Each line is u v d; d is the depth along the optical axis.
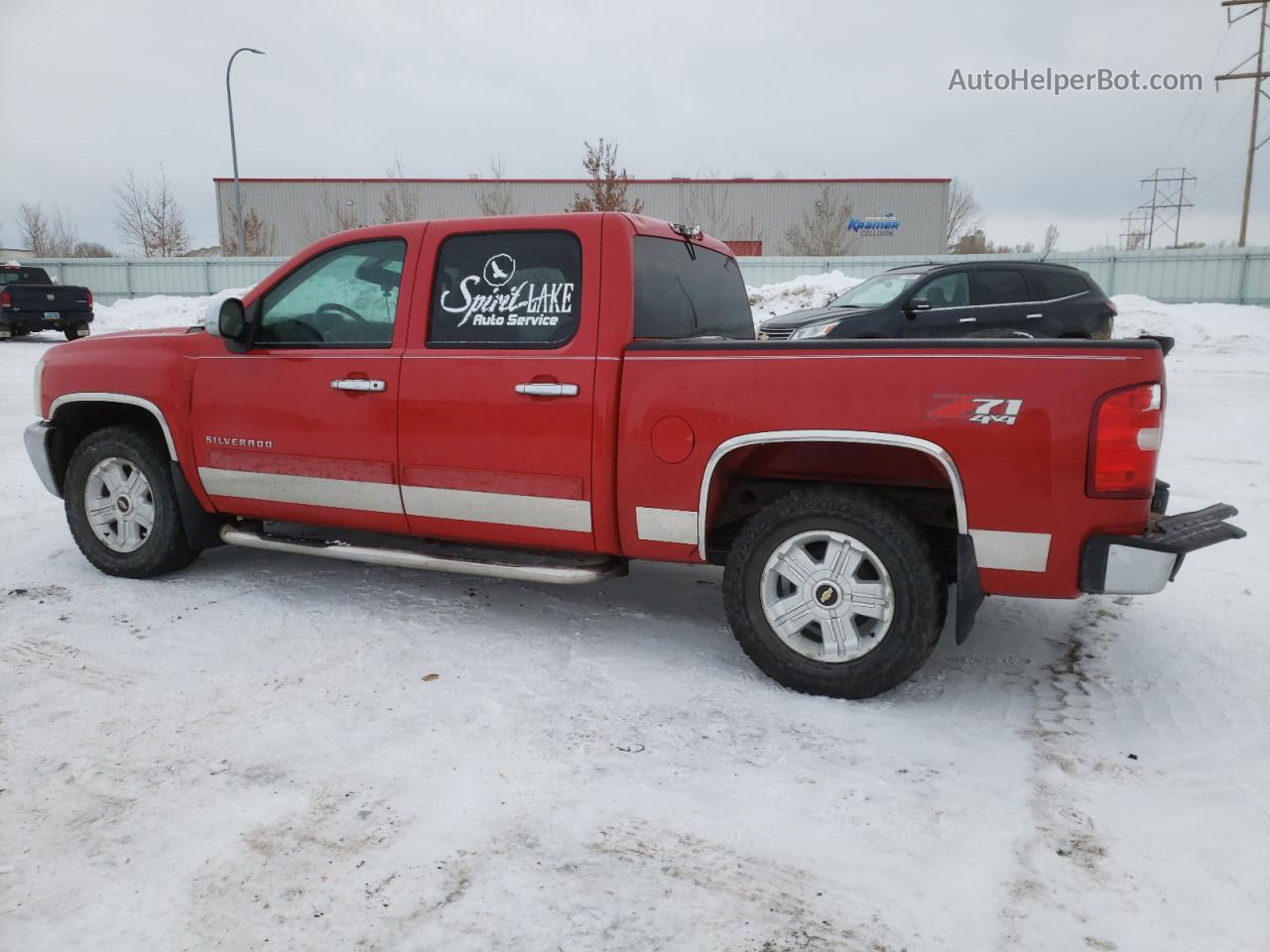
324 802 2.68
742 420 3.37
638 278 3.71
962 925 2.17
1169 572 2.96
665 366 3.50
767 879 2.35
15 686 3.46
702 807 2.67
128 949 2.07
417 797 2.71
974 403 3.07
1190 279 25.50
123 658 3.73
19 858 2.41
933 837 2.53
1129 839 2.52
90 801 2.68
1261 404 11.52
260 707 3.30
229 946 2.09
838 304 11.22
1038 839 2.52
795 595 3.42
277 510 4.38
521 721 3.21
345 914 2.20
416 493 3.98
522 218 3.82
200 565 5.06
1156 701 3.42
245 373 4.31
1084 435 2.97
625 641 4.00
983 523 3.11
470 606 4.43
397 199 44.81
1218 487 6.91
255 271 30.95
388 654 3.80
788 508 3.38
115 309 25.62
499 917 2.19
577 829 2.56
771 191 46.59
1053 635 4.11
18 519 6.09
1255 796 2.74
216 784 2.77
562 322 3.70
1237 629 4.16
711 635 4.09
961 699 3.43
